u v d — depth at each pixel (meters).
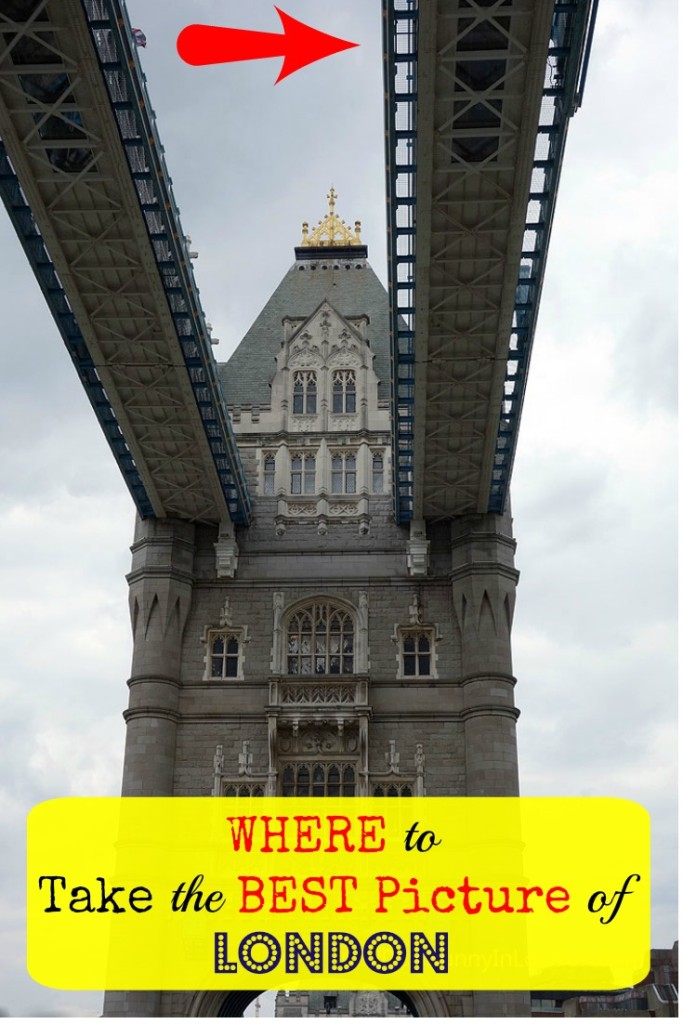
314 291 73.62
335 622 61.38
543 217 42.78
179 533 62.12
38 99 37.91
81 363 52.31
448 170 39.78
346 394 66.88
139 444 56.12
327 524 62.94
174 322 47.47
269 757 57.00
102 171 40.28
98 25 35.09
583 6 35.53
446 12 34.72
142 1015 51.78
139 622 60.00
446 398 52.50
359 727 57.28
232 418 66.06
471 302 46.59
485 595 59.44
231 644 61.03
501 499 61.31
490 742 56.44
